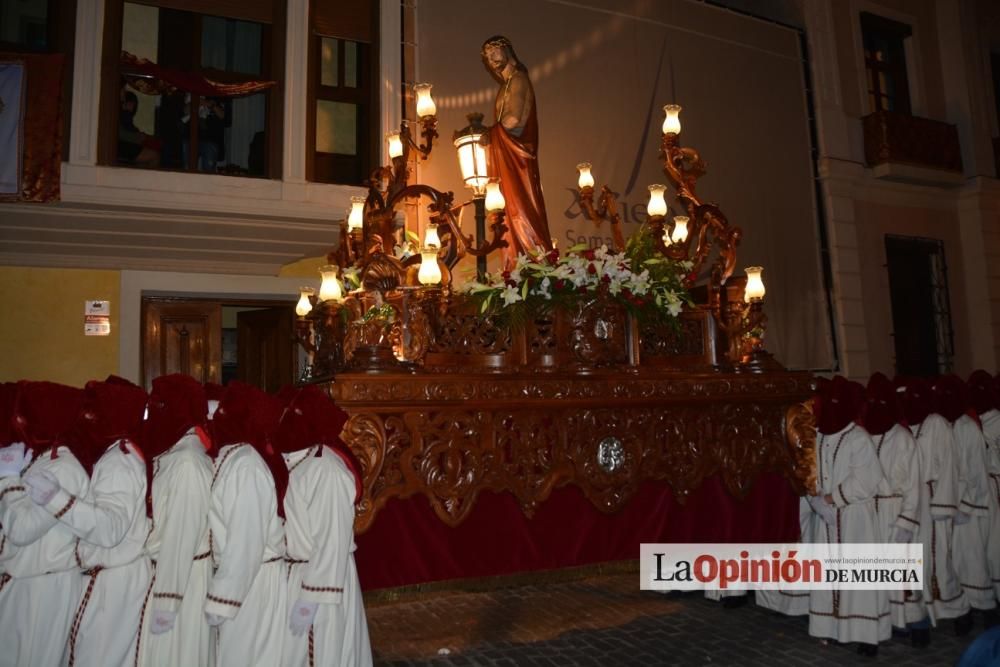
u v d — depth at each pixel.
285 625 2.88
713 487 4.54
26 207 5.88
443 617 5.02
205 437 2.97
